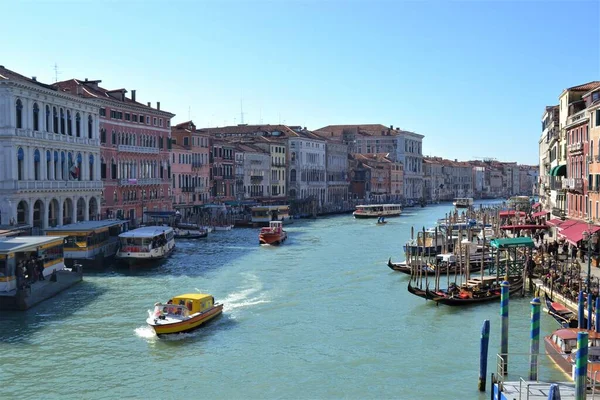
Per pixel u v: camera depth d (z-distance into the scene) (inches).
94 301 1359.5
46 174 2069.4
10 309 1272.1
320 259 2015.3
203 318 1176.8
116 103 2640.3
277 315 1270.9
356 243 2504.9
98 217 2407.7
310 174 4746.6
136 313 1259.8
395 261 1958.7
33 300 1302.9
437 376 935.0
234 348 1061.8
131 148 2751.0
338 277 1676.9
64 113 2186.3
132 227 2613.2
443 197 7426.2
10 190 1887.3
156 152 2977.4
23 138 1932.8
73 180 2222.0
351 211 4820.4
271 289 1512.1
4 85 1865.2
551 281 1278.3
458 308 1317.7
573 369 819.4
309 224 3553.2
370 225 3479.3
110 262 1877.5
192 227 2684.5
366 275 1707.7
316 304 1363.2
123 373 946.1
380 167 5654.5
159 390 885.2
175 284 1553.9
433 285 1573.6
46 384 902.4
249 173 4082.2
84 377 928.9
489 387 887.7
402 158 6171.3
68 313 1258.6
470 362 992.2
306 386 900.6
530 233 2316.7
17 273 1317.7
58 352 1031.0
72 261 1739.7
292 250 2260.1
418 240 1845.5
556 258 1459.2
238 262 1937.7
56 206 2145.7
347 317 1258.0
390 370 960.9
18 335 1114.7
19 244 1393.9
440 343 1088.2
